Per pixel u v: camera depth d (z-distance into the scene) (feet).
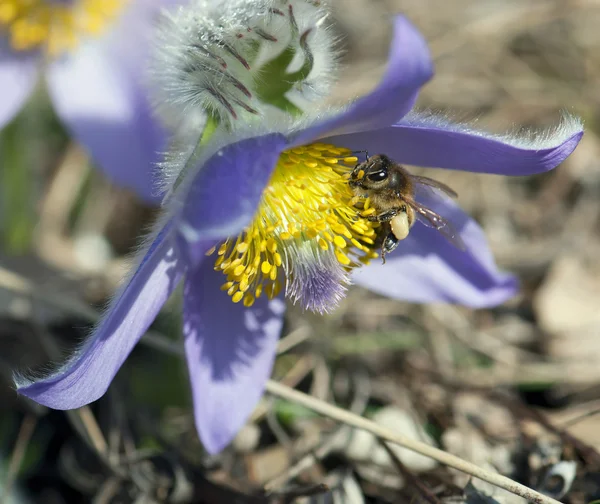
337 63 0.58
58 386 0.49
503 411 0.64
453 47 0.86
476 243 0.59
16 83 0.73
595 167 0.81
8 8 0.73
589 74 0.87
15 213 0.74
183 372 0.66
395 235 0.57
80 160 0.79
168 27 0.61
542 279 0.74
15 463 0.60
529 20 0.89
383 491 0.59
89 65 0.73
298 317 0.69
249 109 0.55
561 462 0.56
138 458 0.59
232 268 0.55
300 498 0.57
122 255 0.77
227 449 0.61
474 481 0.56
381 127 0.52
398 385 0.66
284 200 0.55
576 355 0.69
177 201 0.51
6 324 0.67
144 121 0.70
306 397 0.58
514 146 0.51
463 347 0.70
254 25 0.56
